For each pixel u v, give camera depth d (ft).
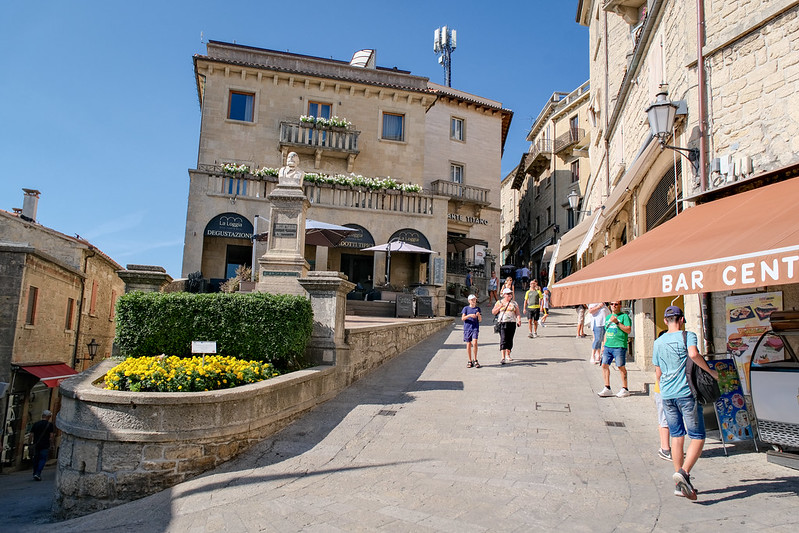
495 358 44.34
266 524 15.61
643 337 39.32
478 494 17.40
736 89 26.66
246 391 22.68
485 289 101.76
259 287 39.96
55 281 63.05
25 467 55.98
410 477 19.11
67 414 22.00
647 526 14.69
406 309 65.10
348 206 78.38
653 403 29.53
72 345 70.23
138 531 16.10
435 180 105.29
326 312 33.04
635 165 35.96
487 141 116.06
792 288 22.03
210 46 86.33
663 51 35.81
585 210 75.05
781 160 24.18
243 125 85.30
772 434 19.36
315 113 90.22
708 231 21.56
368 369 38.50
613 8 51.08
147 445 20.58
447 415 27.40
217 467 21.34
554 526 14.85
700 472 19.12
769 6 24.85
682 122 30.91
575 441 23.17
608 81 60.29
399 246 70.44
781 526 14.24
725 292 25.32
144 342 28.76
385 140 91.81
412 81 95.04
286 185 42.04
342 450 22.36
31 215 79.82
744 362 22.36
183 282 65.51
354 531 14.82
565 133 119.24
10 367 53.16
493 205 115.03
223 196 73.05
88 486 20.68
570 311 91.35
